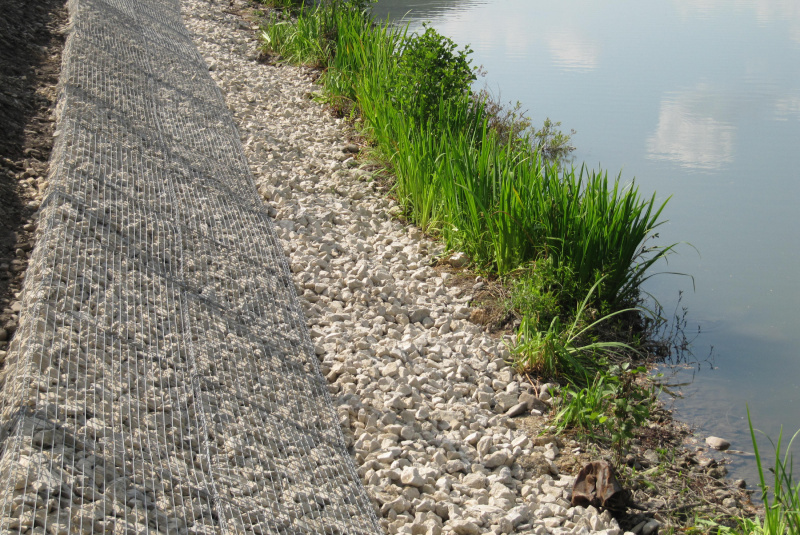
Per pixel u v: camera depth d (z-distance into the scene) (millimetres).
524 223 5566
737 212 7633
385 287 5277
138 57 8250
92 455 2754
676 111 11086
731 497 3766
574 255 5453
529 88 12148
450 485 3447
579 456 3895
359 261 5637
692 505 3605
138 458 2869
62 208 4391
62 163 4930
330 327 4695
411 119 7094
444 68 7629
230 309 4355
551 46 15742
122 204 4883
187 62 9188
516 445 3848
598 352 5031
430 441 3777
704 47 16047
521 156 6371
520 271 5621
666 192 8102
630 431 3791
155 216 4977
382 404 3951
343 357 4340
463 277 5789
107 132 5840
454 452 3670
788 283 6254
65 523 2406
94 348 3408
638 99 11664
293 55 10797
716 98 11828
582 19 19828
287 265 5219
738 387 4863
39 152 5418
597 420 4047
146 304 3990
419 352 4645
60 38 8180
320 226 6148
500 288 5562
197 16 12109
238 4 13867
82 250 4113
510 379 4535
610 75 13258
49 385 3010
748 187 8289
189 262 4625
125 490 2674
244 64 10289
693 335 5492
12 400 2887
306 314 4801
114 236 4461
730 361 5176
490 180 5969
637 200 5457
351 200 6898
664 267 6516
